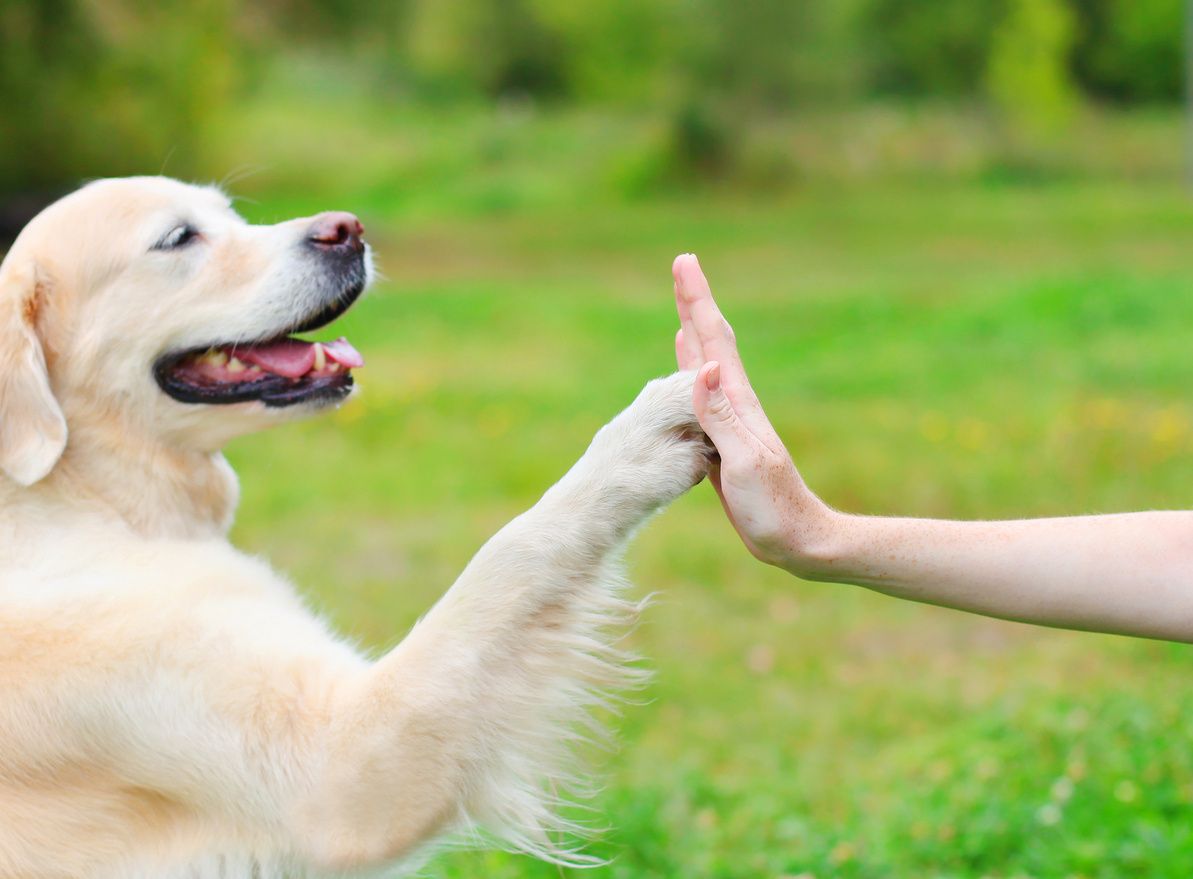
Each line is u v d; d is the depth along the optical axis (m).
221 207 3.63
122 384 3.35
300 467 10.16
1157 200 29.91
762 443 2.57
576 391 12.49
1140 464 9.31
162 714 2.86
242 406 3.47
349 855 2.83
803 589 7.63
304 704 2.85
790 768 5.43
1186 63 44.12
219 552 3.23
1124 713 5.21
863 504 8.97
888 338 14.59
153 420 3.40
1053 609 2.56
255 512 9.05
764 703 6.12
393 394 12.30
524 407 11.91
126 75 23.80
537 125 39.06
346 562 8.00
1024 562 2.55
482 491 9.59
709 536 8.46
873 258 22.83
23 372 3.16
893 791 5.04
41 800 2.90
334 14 27.66
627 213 30.89
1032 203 30.20
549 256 24.33
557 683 2.92
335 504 9.26
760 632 7.00
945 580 2.58
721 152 34.91
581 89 44.66
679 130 34.94
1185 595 2.51
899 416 11.00
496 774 2.90
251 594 3.07
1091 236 24.44
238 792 2.86
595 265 23.05
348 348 3.61
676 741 5.71
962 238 25.06
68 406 3.32
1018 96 40.22
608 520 2.93
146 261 3.38
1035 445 9.91
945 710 5.96
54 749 2.89
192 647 2.87
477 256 24.30
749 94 35.44
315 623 3.19
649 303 17.97
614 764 5.33
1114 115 42.75
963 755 5.16
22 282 3.26
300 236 3.56
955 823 4.53
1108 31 44.59
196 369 3.50
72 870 2.90
